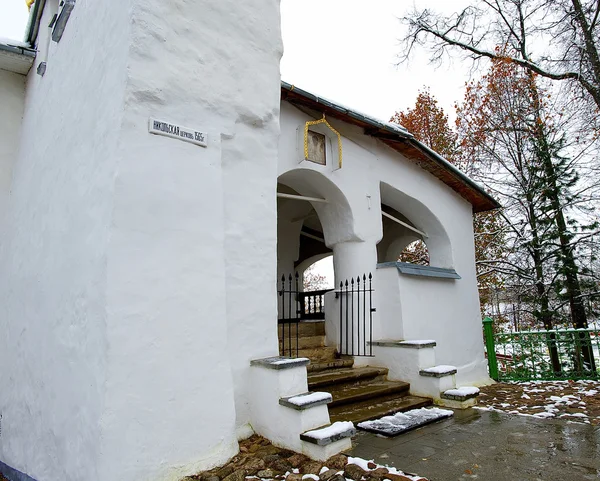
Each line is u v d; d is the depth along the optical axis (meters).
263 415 3.80
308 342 6.57
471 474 3.19
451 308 7.66
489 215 13.56
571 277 10.77
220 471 3.18
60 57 4.73
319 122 5.91
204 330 3.45
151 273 3.23
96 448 2.80
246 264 4.11
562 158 11.41
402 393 5.56
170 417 3.13
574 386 7.08
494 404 5.68
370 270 6.59
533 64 12.29
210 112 3.90
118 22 3.58
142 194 3.28
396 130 6.71
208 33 3.98
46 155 4.55
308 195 6.88
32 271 4.29
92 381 2.99
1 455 4.17
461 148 14.88
